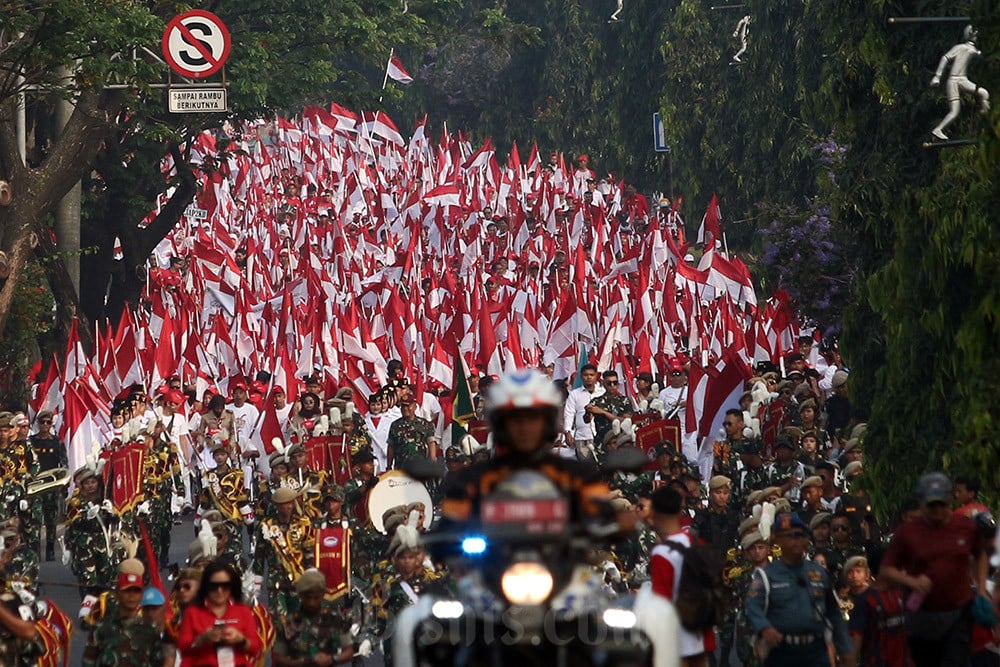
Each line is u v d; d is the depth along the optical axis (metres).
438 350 105.50
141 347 117.25
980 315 52.78
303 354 113.00
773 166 167.62
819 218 117.75
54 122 133.25
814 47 128.25
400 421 83.25
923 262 59.41
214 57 105.31
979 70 54.38
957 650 39.72
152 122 141.12
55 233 134.88
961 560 39.78
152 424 79.44
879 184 72.38
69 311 134.88
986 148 51.97
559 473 25.28
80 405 89.81
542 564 24.05
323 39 144.25
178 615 46.50
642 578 52.06
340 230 165.88
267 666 57.22
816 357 114.69
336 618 46.69
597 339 122.75
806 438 71.62
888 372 62.44
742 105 172.88
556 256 155.25
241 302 124.38
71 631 46.12
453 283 140.25
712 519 63.38
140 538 72.06
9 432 74.94
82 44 93.50
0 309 107.50
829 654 42.25
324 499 57.50
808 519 56.69
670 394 95.94
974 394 52.50
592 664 24.56
